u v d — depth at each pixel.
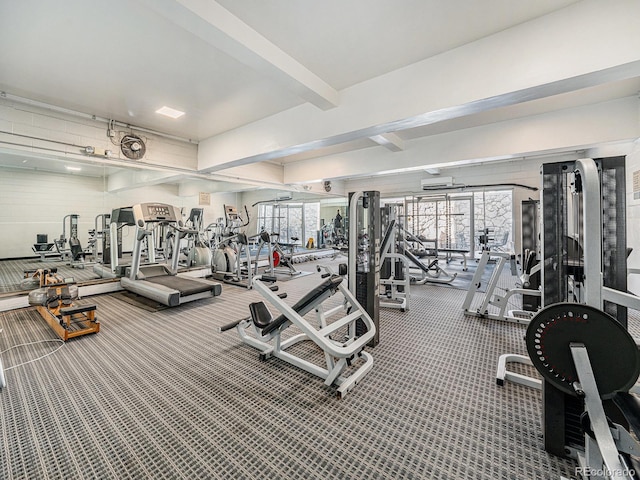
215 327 3.40
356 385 2.15
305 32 2.35
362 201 2.92
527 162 7.30
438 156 5.11
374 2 2.04
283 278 6.29
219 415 1.83
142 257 7.00
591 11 2.05
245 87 3.30
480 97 2.49
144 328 3.36
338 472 1.41
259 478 1.37
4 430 1.69
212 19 1.98
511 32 2.34
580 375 1.20
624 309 2.07
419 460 1.48
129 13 2.12
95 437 1.64
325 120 3.52
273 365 2.49
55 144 3.81
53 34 2.35
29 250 5.41
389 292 4.99
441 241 9.59
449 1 2.04
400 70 2.91
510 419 1.78
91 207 5.95
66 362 2.53
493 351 2.73
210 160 5.12
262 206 10.01
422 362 2.51
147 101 3.65
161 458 1.49
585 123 3.84
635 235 4.00
